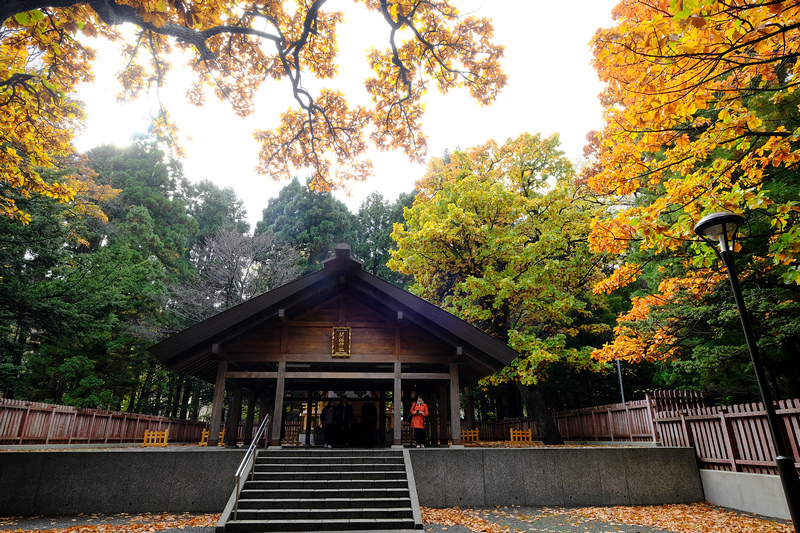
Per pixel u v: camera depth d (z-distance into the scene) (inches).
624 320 452.8
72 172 778.8
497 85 402.0
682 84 234.1
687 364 489.7
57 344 927.0
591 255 716.0
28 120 366.3
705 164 414.3
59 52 319.3
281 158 472.7
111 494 401.7
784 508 342.0
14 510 386.9
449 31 373.4
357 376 514.9
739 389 526.0
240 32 316.8
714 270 402.9
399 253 802.2
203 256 1524.4
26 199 617.9
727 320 420.5
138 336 1021.8
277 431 493.4
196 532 324.5
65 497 395.2
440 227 704.4
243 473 394.6
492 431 1166.3
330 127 449.1
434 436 708.7
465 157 876.6
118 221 1280.8
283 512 350.9
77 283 759.7
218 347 494.6
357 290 547.5
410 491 380.5
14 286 660.1
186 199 1734.7
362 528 338.0
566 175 829.8
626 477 442.0
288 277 1151.0
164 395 1288.1
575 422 824.3
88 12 279.3
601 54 229.8
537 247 695.1
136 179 1450.5
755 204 252.8
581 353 692.1
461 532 324.8
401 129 454.6
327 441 547.8
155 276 1153.4
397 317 529.0
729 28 204.5
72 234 810.2
